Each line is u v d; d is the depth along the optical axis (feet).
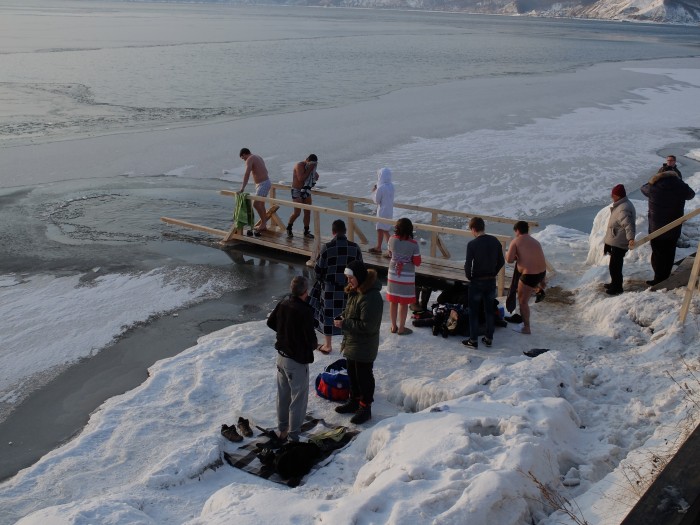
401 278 27.27
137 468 19.04
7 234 45.11
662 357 23.67
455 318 27.43
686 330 24.67
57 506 15.19
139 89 118.83
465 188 59.88
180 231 46.57
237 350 26.86
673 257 30.71
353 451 18.85
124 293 35.19
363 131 84.69
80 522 14.19
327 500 14.32
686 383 19.77
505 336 27.73
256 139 78.95
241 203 42.42
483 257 25.71
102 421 21.67
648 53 252.62
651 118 100.68
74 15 433.48
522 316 27.84
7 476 20.11
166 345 29.32
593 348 26.03
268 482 17.92
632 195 59.16
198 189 58.49
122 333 30.48
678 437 15.69
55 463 19.34
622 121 97.40
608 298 29.50
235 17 506.89
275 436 20.07
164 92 116.37
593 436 18.07
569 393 20.65
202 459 18.25
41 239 44.21
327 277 26.23
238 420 20.77
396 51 222.28
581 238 43.55
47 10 524.93
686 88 138.21
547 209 54.54
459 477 14.20
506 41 309.42
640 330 26.63
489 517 13.01
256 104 105.70
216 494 15.55
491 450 15.56
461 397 19.65
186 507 16.49
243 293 35.50
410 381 22.20
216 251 42.52
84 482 18.33
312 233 44.37
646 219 37.06
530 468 14.69
